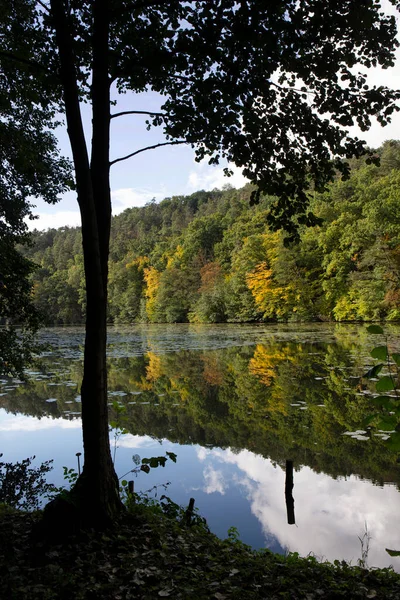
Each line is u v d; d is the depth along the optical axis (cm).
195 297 5553
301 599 266
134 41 437
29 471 713
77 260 8738
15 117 727
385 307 2967
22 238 782
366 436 816
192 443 833
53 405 1215
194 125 446
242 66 429
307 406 1027
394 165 3809
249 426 916
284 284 3850
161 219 10819
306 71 429
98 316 369
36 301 7250
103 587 265
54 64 452
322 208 3503
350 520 526
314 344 2097
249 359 1789
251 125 430
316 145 468
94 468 360
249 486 637
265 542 477
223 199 8625
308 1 387
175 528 387
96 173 390
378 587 293
